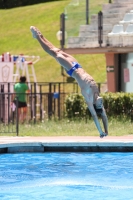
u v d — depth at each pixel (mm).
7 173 28625
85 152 34719
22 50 77375
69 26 54875
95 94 29297
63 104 52000
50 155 33844
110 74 53906
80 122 46938
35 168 29922
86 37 53531
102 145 34562
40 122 48812
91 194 24000
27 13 91000
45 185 25844
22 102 52156
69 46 54406
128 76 52969
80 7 55188
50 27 82312
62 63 30250
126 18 51875
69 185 25797
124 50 50281
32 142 34938
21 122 49094
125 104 47125
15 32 84250
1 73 55750
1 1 105438
